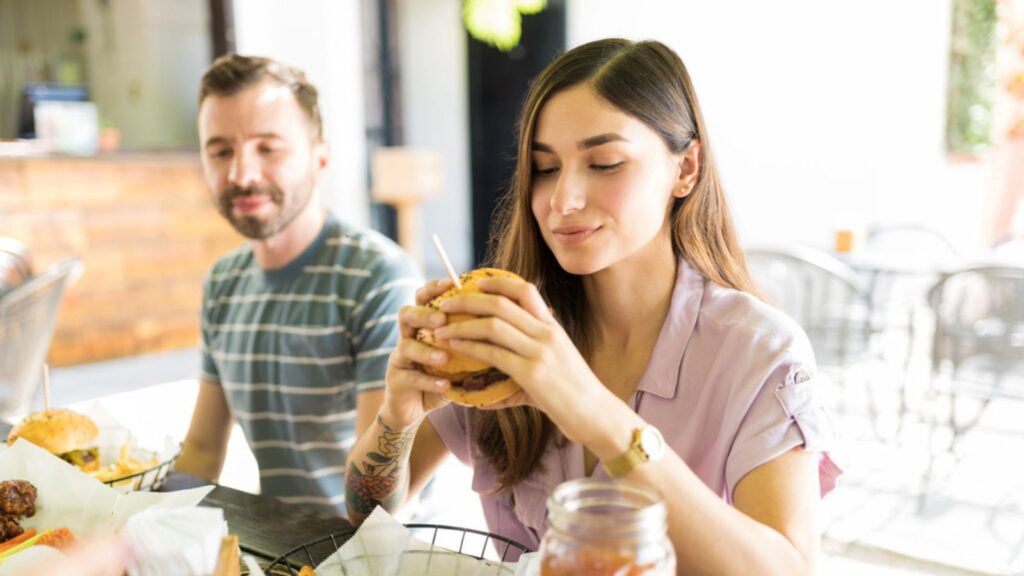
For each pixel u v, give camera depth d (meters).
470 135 7.41
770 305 1.07
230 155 1.60
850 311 3.56
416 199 6.27
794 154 5.02
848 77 4.81
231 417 1.81
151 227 5.38
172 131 8.07
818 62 4.88
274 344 1.64
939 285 3.11
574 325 1.14
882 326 3.56
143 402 4.23
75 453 1.25
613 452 0.76
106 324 5.21
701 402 1.01
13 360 2.76
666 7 5.41
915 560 2.55
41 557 0.74
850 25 4.77
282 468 1.68
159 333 5.51
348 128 7.00
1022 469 3.24
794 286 3.58
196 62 8.14
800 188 5.02
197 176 5.62
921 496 2.96
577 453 1.06
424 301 0.88
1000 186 4.51
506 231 1.17
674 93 0.97
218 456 1.80
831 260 3.43
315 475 1.64
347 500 1.14
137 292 5.36
